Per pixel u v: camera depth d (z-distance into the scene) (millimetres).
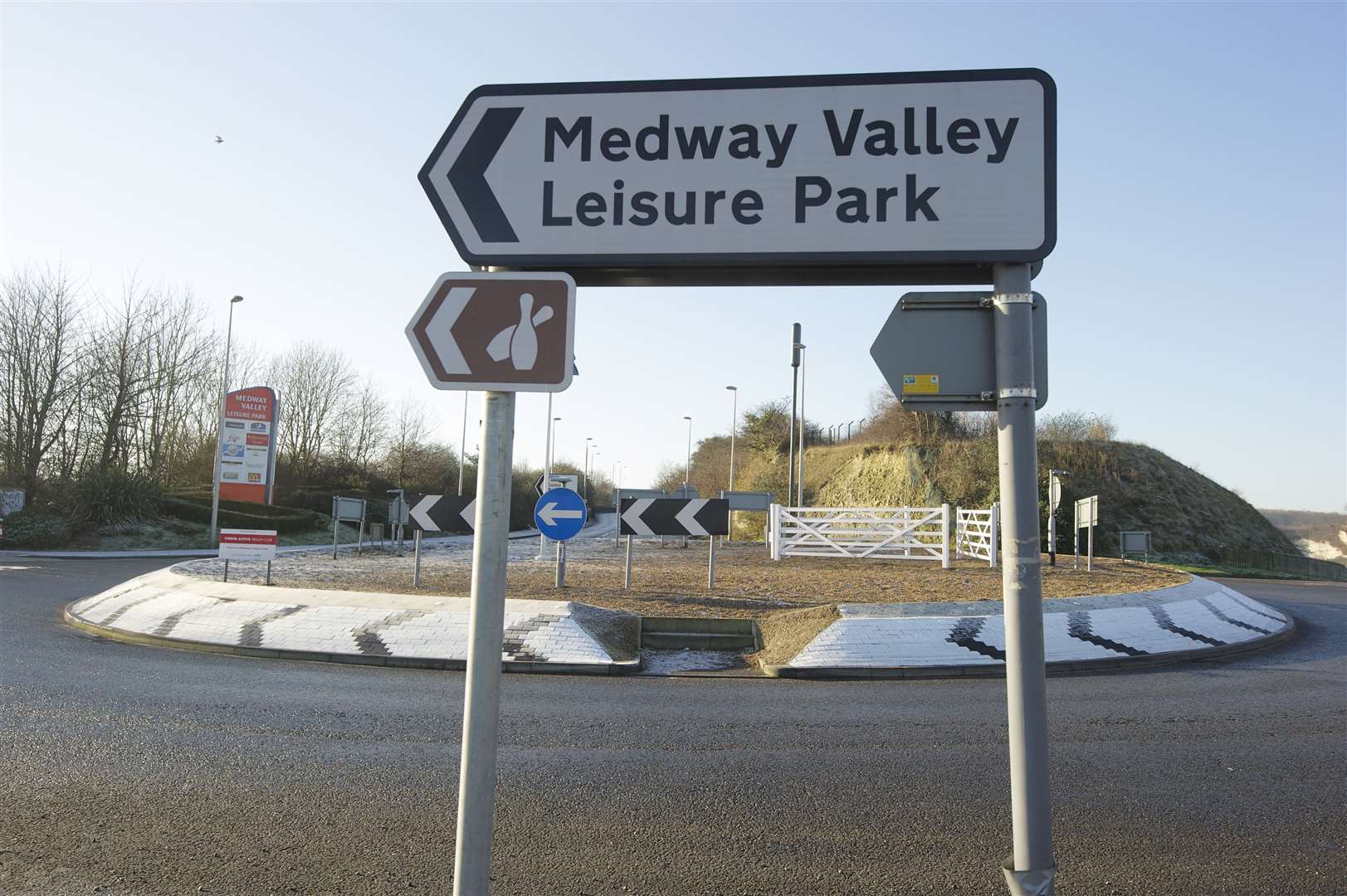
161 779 5633
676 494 32125
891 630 11359
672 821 5047
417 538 14938
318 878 4152
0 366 39375
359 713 7684
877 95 2938
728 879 4230
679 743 6875
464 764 2477
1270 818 5113
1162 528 42250
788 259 2904
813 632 11523
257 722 7266
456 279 2697
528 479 77812
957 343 2789
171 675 9273
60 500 35688
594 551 29953
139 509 36094
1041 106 2891
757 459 69438
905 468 48188
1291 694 9023
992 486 41219
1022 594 2574
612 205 2969
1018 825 2535
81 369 40906
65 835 4633
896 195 2893
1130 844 4703
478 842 2449
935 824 5016
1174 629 12461
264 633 11453
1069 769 6160
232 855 4414
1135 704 8469
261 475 41719
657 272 3061
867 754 6582
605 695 8922
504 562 2533
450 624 11469
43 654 10312
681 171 2957
